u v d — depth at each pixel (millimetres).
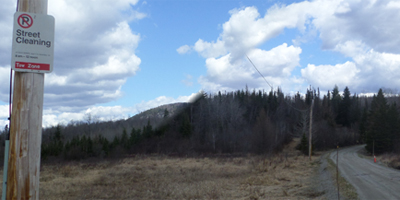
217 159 34125
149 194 13516
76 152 37938
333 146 64250
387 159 32594
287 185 14719
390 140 49938
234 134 45875
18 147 3078
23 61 3176
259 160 27750
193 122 42344
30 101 3154
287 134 59562
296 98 69812
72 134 50156
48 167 28109
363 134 70188
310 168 23859
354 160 32719
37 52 3242
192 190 13492
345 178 15266
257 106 61688
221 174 20984
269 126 45375
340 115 83250
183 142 39781
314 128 56188
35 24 3258
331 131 66062
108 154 38000
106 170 25781
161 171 24078
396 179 15078
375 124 52656
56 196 13742
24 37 3215
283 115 61844
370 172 18875
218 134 45312
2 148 21844
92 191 14672
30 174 3104
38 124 3191
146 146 39500
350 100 85812
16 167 3062
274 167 22953
